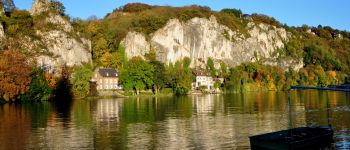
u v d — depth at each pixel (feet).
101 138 173.58
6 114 265.13
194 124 216.13
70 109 303.07
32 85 392.68
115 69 590.96
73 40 567.59
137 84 530.68
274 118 241.55
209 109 303.89
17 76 380.58
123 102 388.16
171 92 565.12
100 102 388.78
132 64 551.59
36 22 543.80
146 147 155.12
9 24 512.22
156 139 171.12
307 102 368.27
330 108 302.45
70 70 501.15
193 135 180.75
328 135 159.74
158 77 553.64
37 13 567.59
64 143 162.91
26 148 154.20
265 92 637.71
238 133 185.88
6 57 384.88
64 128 201.26
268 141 143.33
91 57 613.11
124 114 265.95
